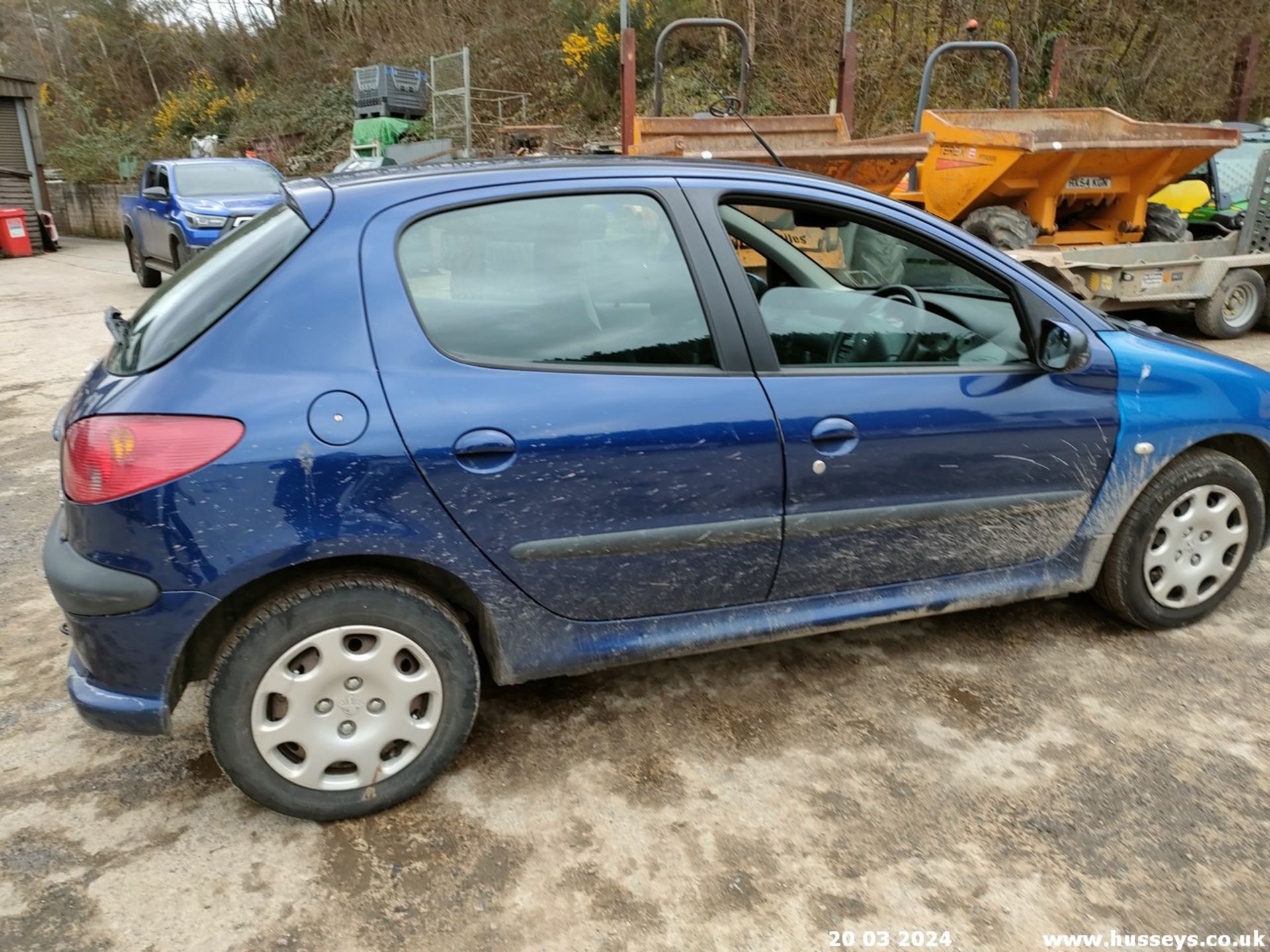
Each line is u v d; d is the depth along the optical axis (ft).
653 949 6.65
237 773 7.59
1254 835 7.67
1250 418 10.52
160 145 91.15
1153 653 10.55
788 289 9.13
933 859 7.47
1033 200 26.53
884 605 9.49
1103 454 9.85
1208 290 26.53
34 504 16.11
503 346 7.93
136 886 7.32
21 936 6.82
